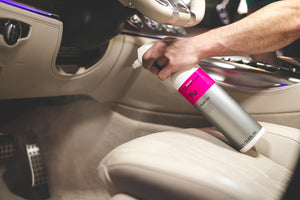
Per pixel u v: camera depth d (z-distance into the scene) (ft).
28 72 2.22
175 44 1.83
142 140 1.63
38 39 2.05
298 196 1.39
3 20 1.81
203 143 1.75
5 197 2.63
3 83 2.16
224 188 1.16
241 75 3.14
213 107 1.77
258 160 1.80
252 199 1.15
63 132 3.29
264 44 1.76
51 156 3.16
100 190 3.11
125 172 1.37
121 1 2.04
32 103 3.11
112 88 3.14
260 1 3.92
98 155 3.41
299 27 1.65
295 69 3.47
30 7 1.95
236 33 1.75
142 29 2.99
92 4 2.11
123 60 2.89
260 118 3.41
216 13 3.82
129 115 3.52
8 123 3.00
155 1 1.74
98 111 3.46
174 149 1.52
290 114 3.26
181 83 1.82
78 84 2.78
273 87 3.17
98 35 2.28
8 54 1.95
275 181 1.51
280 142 2.13
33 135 2.97
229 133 1.78
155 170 1.27
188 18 2.04
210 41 1.78
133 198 1.41
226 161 1.52
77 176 3.13
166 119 3.56
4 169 2.83
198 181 1.19
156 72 1.94
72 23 2.20
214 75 3.12
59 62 2.61
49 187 2.91
